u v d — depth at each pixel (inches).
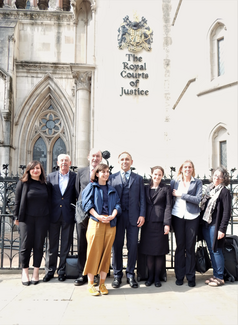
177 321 104.0
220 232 145.3
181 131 359.3
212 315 109.7
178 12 381.4
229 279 155.1
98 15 409.4
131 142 382.6
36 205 147.8
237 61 266.7
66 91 474.6
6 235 351.9
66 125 475.2
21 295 131.2
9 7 501.0
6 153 443.2
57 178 159.5
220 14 288.2
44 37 487.2
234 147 264.7
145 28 407.2
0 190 210.2
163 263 152.3
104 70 396.5
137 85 395.9
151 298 128.2
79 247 146.6
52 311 112.7
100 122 385.7
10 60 456.4
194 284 146.2
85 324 101.2
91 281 133.5
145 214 149.0
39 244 149.1
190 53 336.5
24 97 471.5
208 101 297.6
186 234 149.0
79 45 460.1
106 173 136.4
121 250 148.2
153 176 151.9
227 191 149.0
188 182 153.9
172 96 394.3
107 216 134.6
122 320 104.7
